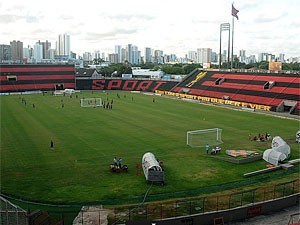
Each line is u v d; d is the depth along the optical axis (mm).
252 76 136625
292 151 60594
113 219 34938
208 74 157875
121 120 89312
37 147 62125
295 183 45000
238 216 35375
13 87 167875
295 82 118062
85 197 40500
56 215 35844
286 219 35281
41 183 44781
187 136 68312
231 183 45469
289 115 99375
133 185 44406
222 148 62594
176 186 44219
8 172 48969
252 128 80188
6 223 32000
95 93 163875
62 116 95062
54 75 182625
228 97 127500
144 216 35469
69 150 60281
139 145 63969
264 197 40188
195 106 118125
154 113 101438
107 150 60438
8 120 88375
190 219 33844
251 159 55250
